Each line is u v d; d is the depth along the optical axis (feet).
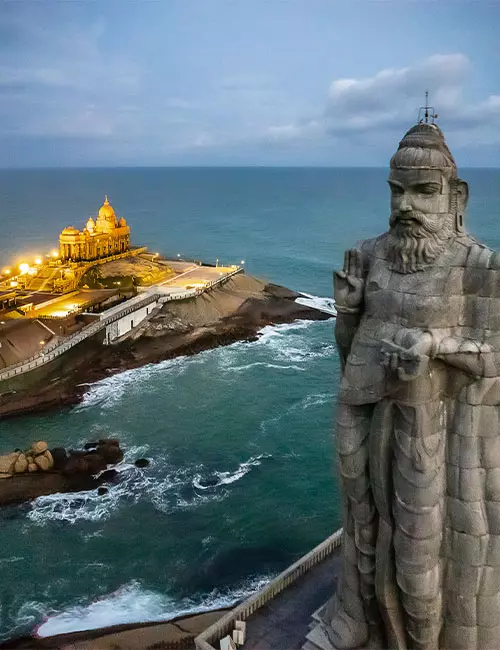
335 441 70.79
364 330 66.90
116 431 213.05
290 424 215.72
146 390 252.83
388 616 69.72
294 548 146.30
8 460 180.04
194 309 343.46
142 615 125.49
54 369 258.37
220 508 163.22
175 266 439.22
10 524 157.79
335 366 280.10
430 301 61.52
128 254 429.79
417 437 62.95
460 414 63.82
